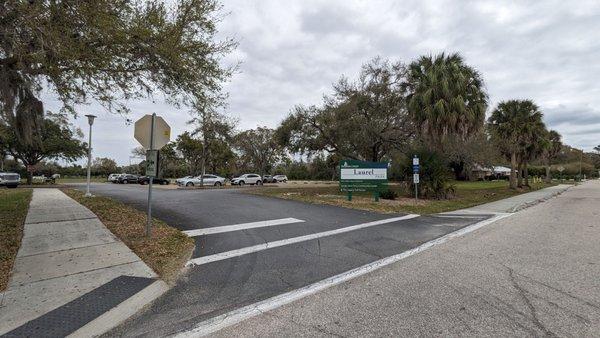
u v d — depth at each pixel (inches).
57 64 275.9
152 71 343.3
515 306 168.7
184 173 2493.8
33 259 247.6
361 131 888.9
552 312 161.2
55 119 1282.0
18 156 1461.6
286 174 2915.8
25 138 374.3
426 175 753.0
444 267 239.1
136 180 1914.4
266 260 259.6
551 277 213.3
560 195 999.6
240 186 1450.5
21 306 170.2
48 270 224.4
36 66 288.2
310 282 210.5
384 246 308.8
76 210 482.3
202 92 377.1
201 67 356.8
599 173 3954.2
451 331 143.3
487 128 1251.8
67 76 315.0
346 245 311.0
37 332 145.3
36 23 236.7
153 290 194.2
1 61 281.3
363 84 946.1
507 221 469.1
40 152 1480.1
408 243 322.7
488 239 339.6
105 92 342.6
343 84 1000.2
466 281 207.6
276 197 730.2
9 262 239.3
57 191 901.2
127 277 213.9
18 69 292.4
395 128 902.4
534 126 1230.3
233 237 337.1
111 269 228.4
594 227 410.0
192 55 348.5
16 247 279.1
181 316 162.6
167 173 2488.9
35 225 370.0
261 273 228.4
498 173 2689.5
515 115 1230.9
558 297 179.9
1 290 189.8
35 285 198.2
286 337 139.8
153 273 222.7
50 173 2416.3
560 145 2177.7
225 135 1409.9
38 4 234.1
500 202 762.2
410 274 223.8
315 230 378.6
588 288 193.0
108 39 284.2
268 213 490.0
